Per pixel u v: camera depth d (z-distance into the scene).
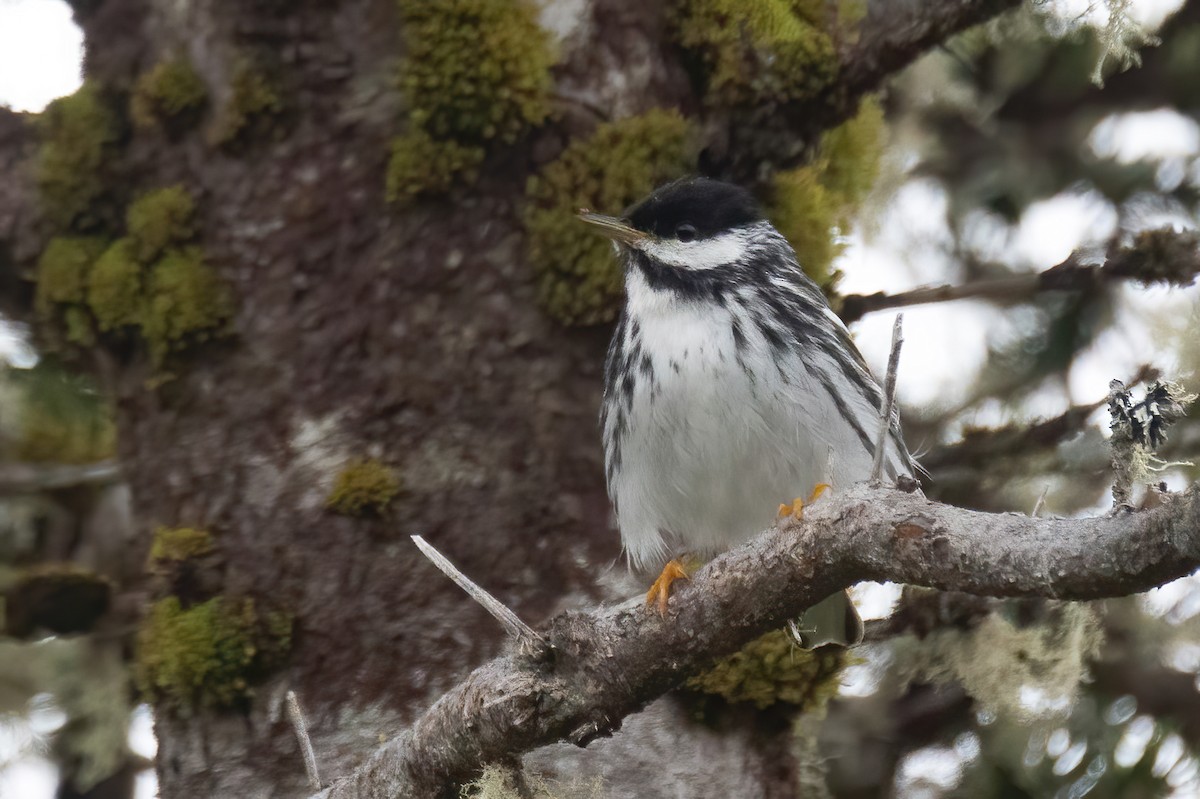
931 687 12.41
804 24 10.54
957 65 14.41
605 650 7.09
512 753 7.25
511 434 9.66
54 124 10.72
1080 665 11.47
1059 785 12.11
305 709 9.22
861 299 11.14
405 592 9.35
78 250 10.45
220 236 10.12
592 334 9.98
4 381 13.31
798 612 6.88
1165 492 5.43
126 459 10.22
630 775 9.01
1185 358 12.77
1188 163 14.34
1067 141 14.46
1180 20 14.11
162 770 9.42
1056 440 12.02
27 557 13.62
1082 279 10.98
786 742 9.38
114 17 10.80
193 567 9.51
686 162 10.22
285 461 9.64
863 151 11.51
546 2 10.12
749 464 9.84
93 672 12.75
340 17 10.23
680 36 10.41
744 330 9.85
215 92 10.29
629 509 9.73
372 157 10.03
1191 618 12.74
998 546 5.84
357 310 9.84
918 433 13.73
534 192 9.97
